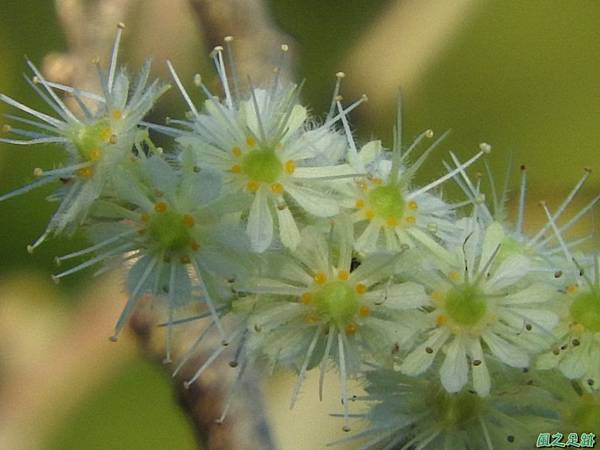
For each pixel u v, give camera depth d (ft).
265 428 0.34
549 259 0.29
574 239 0.32
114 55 0.29
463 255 0.28
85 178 0.28
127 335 0.35
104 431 0.38
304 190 0.28
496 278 0.28
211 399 0.34
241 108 0.29
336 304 0.28
